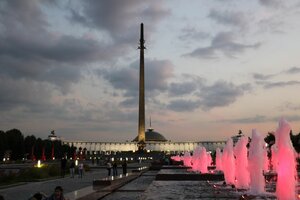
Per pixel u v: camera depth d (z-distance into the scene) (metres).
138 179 39.88
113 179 29.86
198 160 46.88
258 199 18.08
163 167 59.25
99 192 22.95
